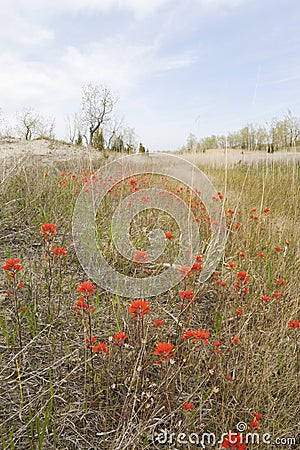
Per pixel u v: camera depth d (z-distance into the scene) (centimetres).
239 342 231
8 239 383
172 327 261
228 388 206
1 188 456
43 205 453
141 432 166
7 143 1295
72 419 192
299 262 363
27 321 258
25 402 195
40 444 166
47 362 223
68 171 644
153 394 191
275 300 269
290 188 646
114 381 210
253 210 454
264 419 196
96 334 251
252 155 904
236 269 328
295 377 221
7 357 221
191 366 223
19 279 296
